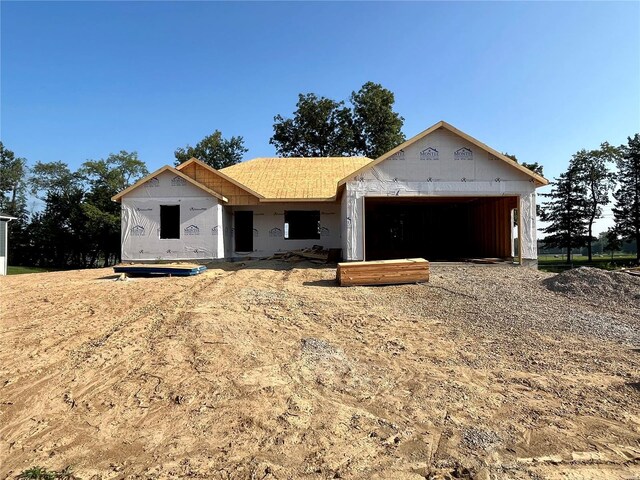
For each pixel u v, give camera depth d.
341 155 41.28
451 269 12.86
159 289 9.70
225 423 3.64
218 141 46.09
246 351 5.36
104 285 10.45
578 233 38.72
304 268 13.73
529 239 13.58
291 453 3.18
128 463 3.09
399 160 13.67
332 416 3.75
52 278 12.45
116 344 5.70
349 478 2.87
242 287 9.92
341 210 16.80
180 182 15.62
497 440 3.33
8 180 43.78
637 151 35.94
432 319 7.07
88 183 41.12
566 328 6.52
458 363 5.08
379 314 7.35
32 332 6.36
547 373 4.73
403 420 3.68
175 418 3.76
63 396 4.23
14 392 4.33
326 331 6.36
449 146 13.66
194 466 3.03
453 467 2.98
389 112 40.22
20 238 37.72
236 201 16.83
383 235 22.03
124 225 15.58
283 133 42.03
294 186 18.20
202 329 6.03
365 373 4.79
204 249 15.62
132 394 4.24
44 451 3.28
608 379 4.54
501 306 7.88
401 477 2.88
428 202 19.62
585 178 38.59
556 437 3.37
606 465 3.00
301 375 4.69
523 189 13.64
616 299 8.27
